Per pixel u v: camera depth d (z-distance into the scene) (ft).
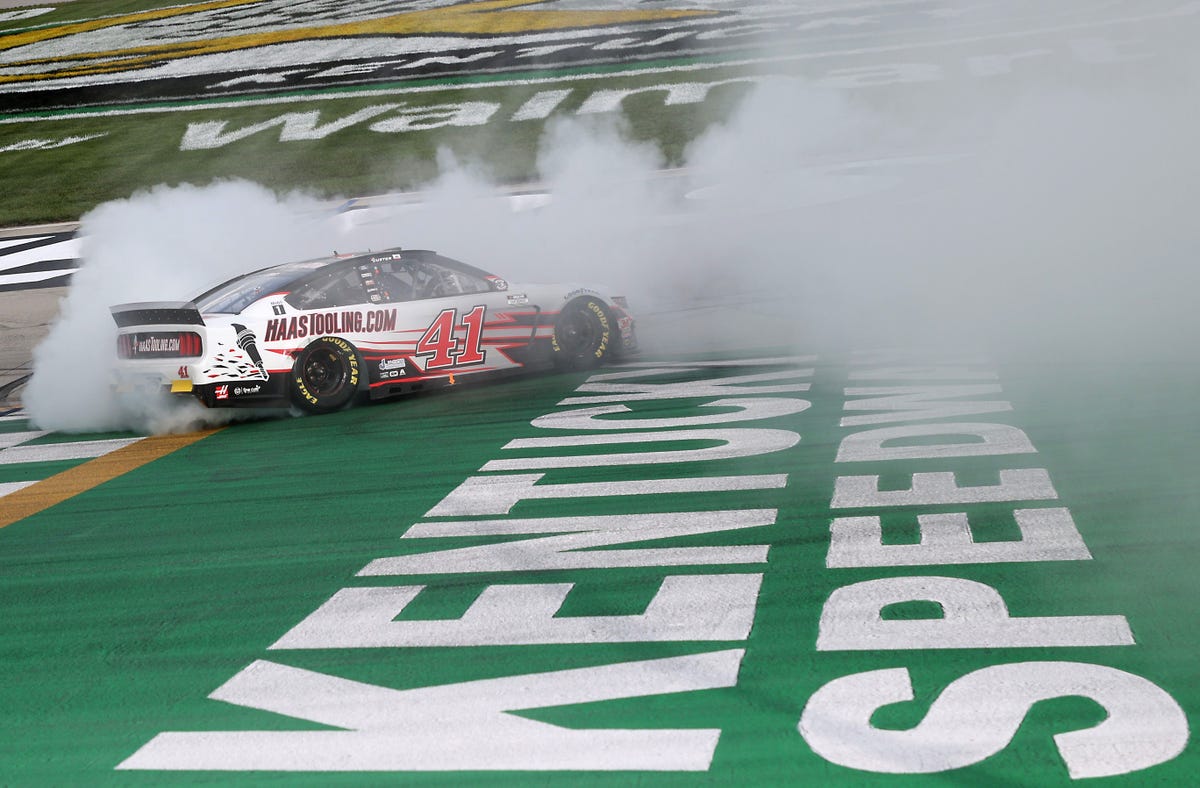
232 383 88.69
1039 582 47.47
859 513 57.82
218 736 38.86
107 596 53.42
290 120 302.66
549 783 34.73
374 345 94.07
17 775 36.99
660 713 38.55
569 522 59.57
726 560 52.49
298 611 49.85
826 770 34.53
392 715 39.58
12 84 380.78
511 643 44.91
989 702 37.83
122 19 485.56
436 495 66.44
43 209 244.22
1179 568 47.98
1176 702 37.04
